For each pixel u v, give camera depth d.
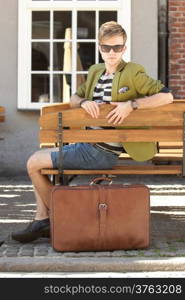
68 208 5.77
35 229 6.10
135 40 10.50
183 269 5.52
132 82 6.03
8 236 6.46
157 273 5.48
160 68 10.55
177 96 10.60
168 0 10.53
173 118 6.01
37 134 10.59
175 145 7.52
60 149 6.06
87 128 6.24
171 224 6.99
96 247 5.82
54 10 10.55
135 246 5.88
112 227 5.80
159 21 10.49
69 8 10.52
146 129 6.04
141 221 5.86
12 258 5.63
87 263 5.51
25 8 10.50
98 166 6.13
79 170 6.09
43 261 5.53
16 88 10.57
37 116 10.58
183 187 9.53
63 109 6.74
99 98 6.16
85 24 10.57
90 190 5.79
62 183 6.16
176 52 10.57
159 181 10.16
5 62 10.55
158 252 5.80
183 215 7.46
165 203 8.21
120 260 5.54
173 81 10.57
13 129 10.59
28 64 10.56
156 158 6.70
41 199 6.16
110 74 6.14
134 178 10.46
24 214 7.57
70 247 5.79
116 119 5.96
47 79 10.61
